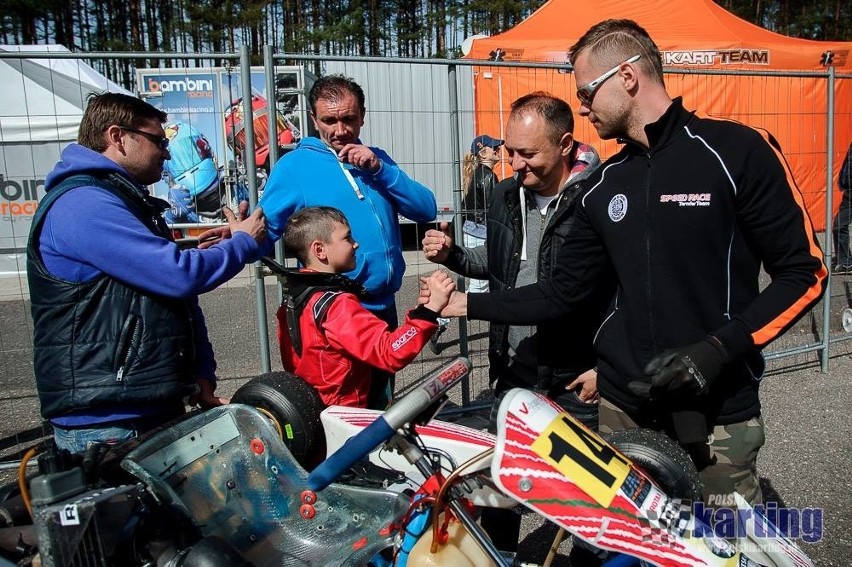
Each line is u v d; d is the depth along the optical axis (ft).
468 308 8.29
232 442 7.89
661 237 6.78
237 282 31.55
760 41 33.99
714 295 6.68
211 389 9.62
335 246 9.18
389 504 7.50
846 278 25.07
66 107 27.22
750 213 6.42
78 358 7.63
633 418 7.54
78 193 7.61
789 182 6.37
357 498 7.70
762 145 6.39
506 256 9.81
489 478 6.20
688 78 32.42
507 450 5.80
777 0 97.76
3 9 87.71
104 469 6.86
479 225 16.28
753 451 6.95
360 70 22.90
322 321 8.64
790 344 20.24
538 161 8.86
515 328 9.73
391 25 109.81
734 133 6.50
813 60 33.01
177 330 8.11
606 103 7.00
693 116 6.83
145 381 7.79
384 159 11.72
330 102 10.54
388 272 11.09
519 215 9.68
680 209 6.64
